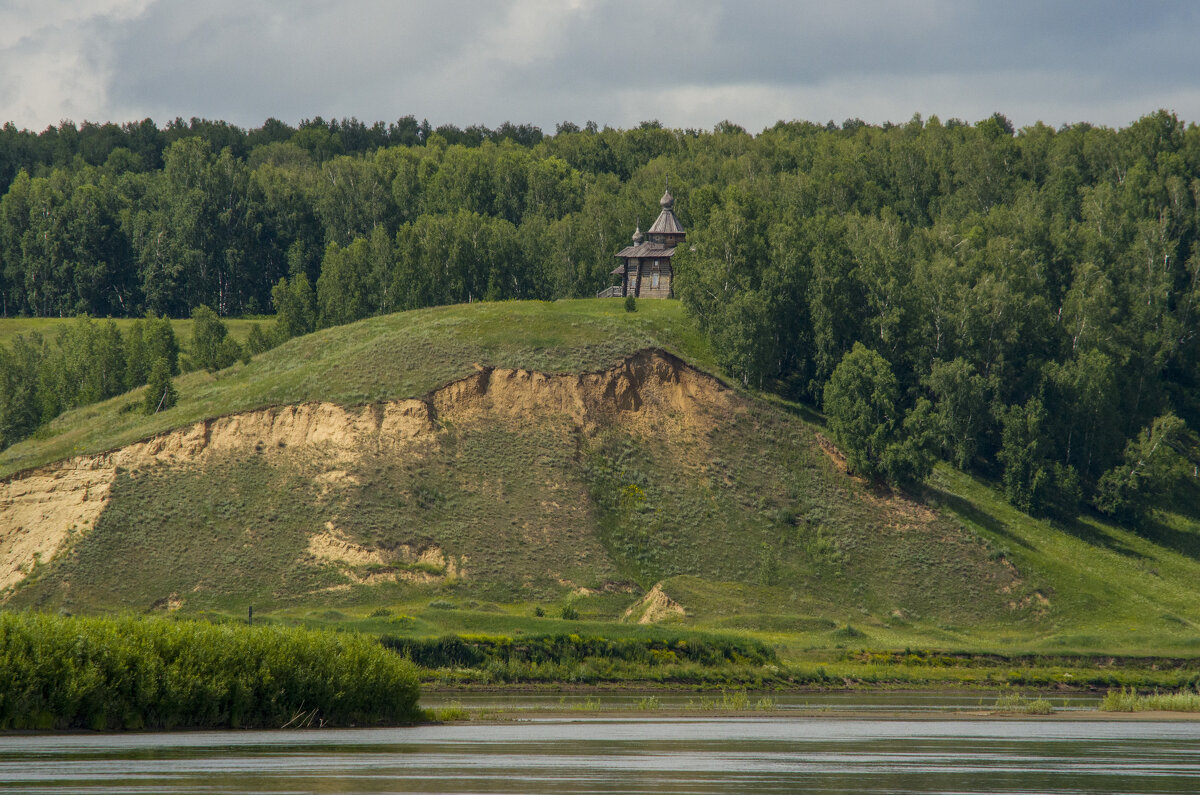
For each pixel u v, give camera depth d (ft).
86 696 515.91
